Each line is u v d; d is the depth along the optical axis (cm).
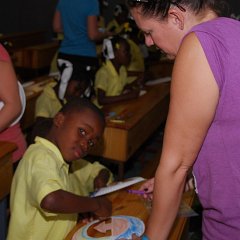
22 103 164
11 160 163
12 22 691
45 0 670
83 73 237
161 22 89
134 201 138
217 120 86
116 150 228
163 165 87
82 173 160
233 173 89
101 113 135
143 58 379
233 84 81
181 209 133
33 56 540
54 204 113
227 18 88
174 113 84
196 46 81
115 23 475
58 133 129
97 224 120
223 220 96
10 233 130
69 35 337
